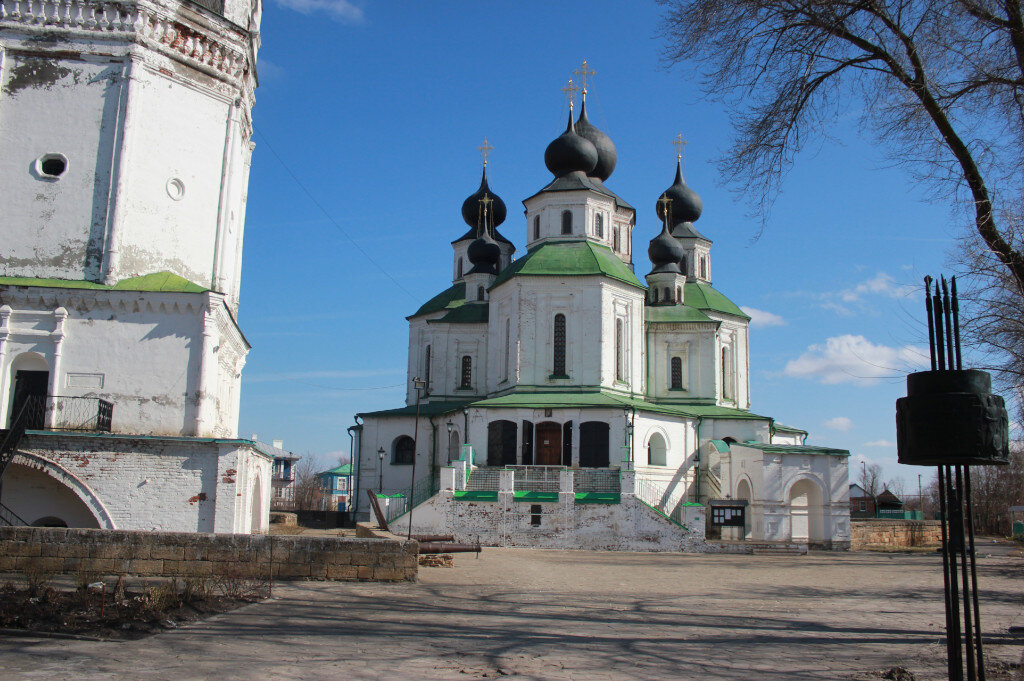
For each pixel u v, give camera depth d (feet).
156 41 112.06
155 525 98.48
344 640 51.52
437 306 217.56
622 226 220.02
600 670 44.65
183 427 103.19
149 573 77.56
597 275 177.58
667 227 219.20
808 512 162.30
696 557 130.93
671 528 143.43
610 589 85.76
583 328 177.06
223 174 118.32
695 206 238.89
